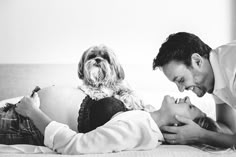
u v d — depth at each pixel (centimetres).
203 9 246
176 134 119
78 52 243
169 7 245
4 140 131
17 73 234
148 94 226
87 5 244
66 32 243
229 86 117
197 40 125
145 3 245
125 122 117
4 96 233
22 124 130
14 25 241
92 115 137
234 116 136
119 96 201
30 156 104
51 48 242
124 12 244
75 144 108
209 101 223
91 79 206
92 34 244
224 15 245
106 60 216
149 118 123
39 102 140
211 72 123
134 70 237
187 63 121
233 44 122
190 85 125
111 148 110
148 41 244
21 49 241
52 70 235
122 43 244
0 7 240
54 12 243
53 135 113
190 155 105
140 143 113
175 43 123
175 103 132
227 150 111
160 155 105
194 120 130
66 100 147
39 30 243
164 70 126
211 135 115
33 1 242
